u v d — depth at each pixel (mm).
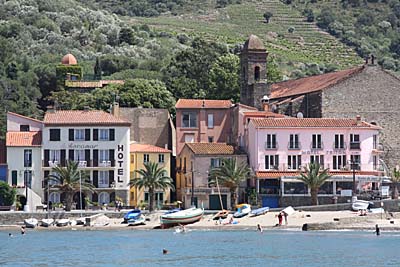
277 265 191625
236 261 198000
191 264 193625
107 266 191875
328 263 194250
